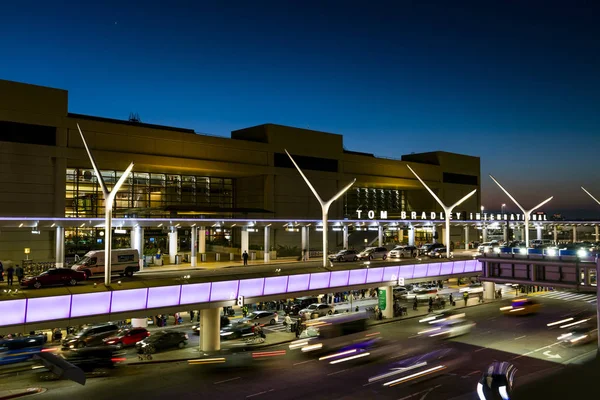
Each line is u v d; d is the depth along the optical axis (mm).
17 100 64312
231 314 61062
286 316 59625
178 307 42938
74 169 75438
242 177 95375
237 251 90812
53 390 35531
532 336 54938
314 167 98750
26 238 64875
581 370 42406
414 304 69375
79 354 43094
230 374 40250
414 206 129375
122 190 81812
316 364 43312
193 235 71438
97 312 38344
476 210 137875
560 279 43656
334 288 53688
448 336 54438
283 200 93000
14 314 34438
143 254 72625
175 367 41969
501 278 47406
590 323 62188
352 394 35812
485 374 38750
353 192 118938
